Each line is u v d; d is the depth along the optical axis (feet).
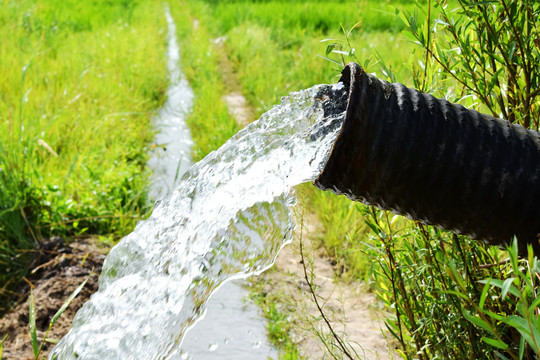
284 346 12.17
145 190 19.45
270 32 48.39
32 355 12.30
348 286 14.64
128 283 10.22
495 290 8.96
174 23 74.79
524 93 9.08
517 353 8.63
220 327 12.90
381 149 7.00
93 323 10.21
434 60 9.93
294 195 8.70
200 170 10.23
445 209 7.21
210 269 8.79
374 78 7.39
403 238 9.53
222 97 33.81
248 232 8.80
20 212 16.46
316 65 30.37
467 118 7.25
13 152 17.99
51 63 32.19
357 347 12.03
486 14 8.65
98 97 28.27
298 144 8.49
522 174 7.03
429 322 9.20
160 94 34.09
